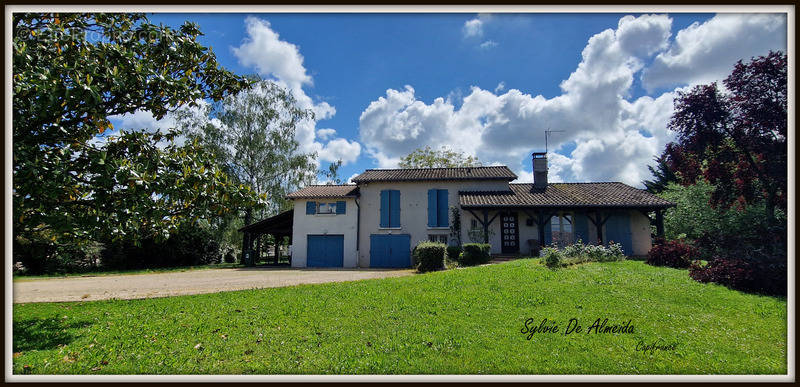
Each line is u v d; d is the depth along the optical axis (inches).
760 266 351.3
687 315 275.4
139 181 228.2
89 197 240.7
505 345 223.0
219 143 1062.4
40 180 200.2
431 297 334.0
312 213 866.8
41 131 226.4
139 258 936.9
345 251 839.1
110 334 252.5
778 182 411.5
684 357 205.3
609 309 288.7
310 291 394.6
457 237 792.9
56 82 201.2
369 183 869.8
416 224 829.8
